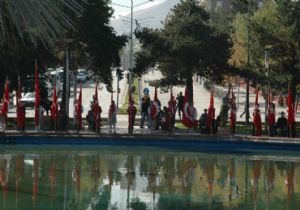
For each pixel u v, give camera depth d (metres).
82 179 20.97
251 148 32.06
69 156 28.55
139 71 47.47
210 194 18.44
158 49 45.50
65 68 38.81
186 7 48.31
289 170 24.98
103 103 71.62
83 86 94.31
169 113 36.03
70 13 5.95
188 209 15.84
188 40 44.78
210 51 45.88
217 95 83.69
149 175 22.55
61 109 36.84
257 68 45.59
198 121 39.84
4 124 32.44
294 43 42.59
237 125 46.31
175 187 19.70
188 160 28.06
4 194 17.36
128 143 32.59
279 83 43.28
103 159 27.69
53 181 20.31
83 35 41.22
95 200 16.81
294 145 31.31
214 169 24.89
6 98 32.59
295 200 17.58
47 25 5.61
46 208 15.35
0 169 23.23
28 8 5.50
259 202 17.17
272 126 34.28
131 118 34.16
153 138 32.72
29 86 42.84
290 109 33.44
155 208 15.84
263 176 23.00
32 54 37.72
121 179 21.30
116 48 44.50
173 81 48.12
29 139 31.89
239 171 24.41
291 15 43.28
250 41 47.94
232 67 46.88
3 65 37.91
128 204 16.30
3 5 5.64
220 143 32.53
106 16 43.47
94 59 45.09
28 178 20.89
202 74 47.50
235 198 17.78
